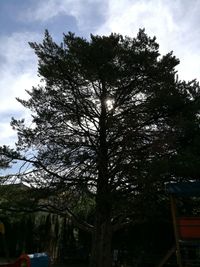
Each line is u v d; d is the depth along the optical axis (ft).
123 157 65.51
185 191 48.34
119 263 93.04
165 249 88.74
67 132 73.10
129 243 94.48
